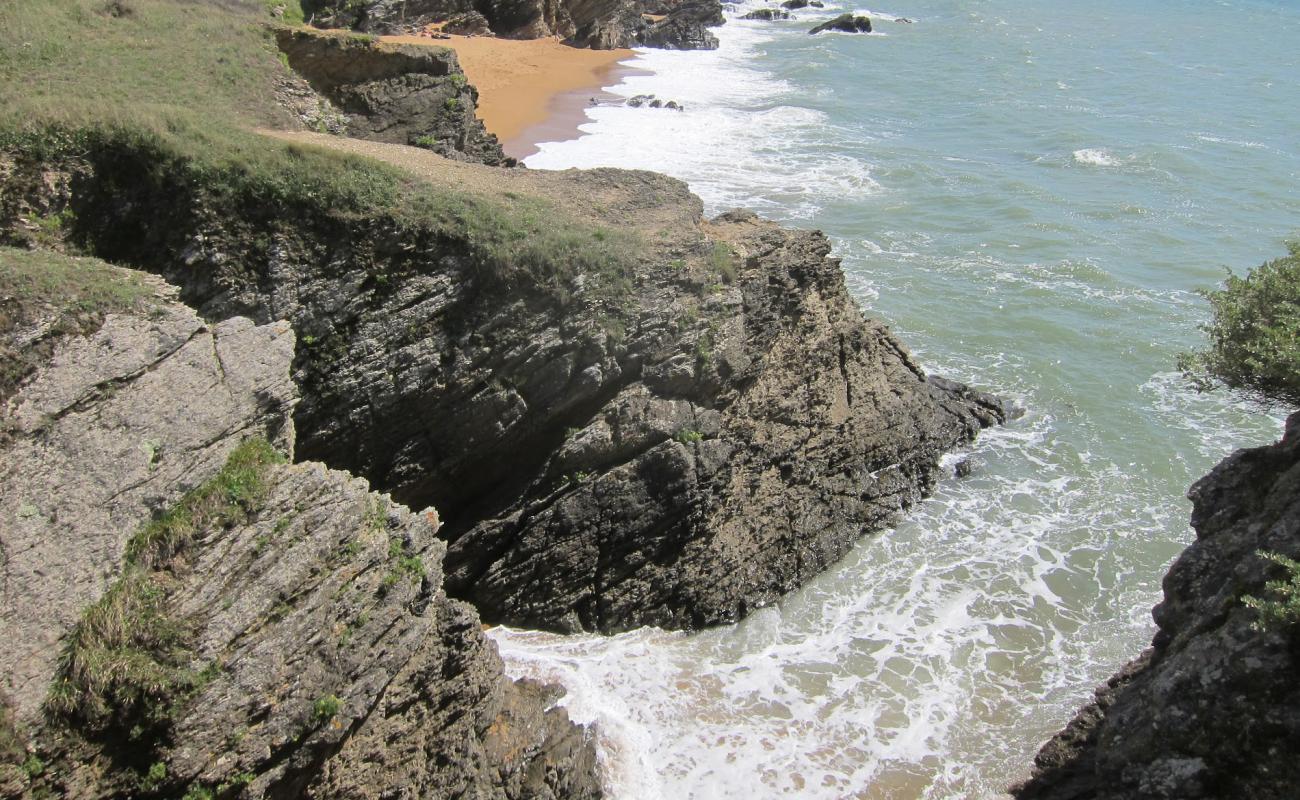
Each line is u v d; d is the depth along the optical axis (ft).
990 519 81.51
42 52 76.74
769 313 75.87
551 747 55.16
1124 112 192.34
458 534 68.69
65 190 61.52
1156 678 46.57
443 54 101.45
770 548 73.05
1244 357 58.44
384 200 65.00
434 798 49.85
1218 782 41.57
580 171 85.97
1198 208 145.38
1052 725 61.16
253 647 41.73
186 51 86.07
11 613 37.27
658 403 69.31
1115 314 114.62
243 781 41.22
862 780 57.47
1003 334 109.91
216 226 61.82
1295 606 40.40
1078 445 91.76
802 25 272.72
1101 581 74.43
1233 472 52.54
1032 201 145.48
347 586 45.50
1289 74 227.61
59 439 40.22
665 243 74.23
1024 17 293.64
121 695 38.14
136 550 40.75
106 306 43.70
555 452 67.82
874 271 122.01
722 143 160.04
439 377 64.95
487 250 65.62
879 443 82.23
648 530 68.44
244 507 43.27
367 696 45.68
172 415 43.27
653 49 224.53
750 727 60.85
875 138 170.50
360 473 65.05
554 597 67.00
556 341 67.05
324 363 62.44
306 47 94.48
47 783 36.88
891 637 68.69
